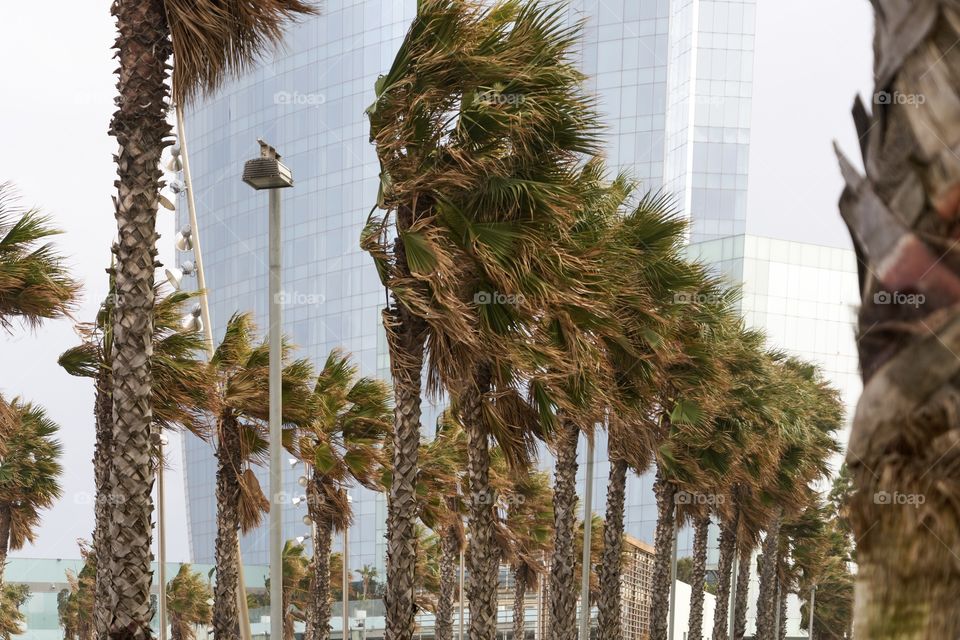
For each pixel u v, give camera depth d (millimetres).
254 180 9953
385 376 91625
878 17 1535
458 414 12219
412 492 10016
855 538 1476
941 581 1390
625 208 14828
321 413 16797
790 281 77250
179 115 13484
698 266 15609
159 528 18297
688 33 84562
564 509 15164
